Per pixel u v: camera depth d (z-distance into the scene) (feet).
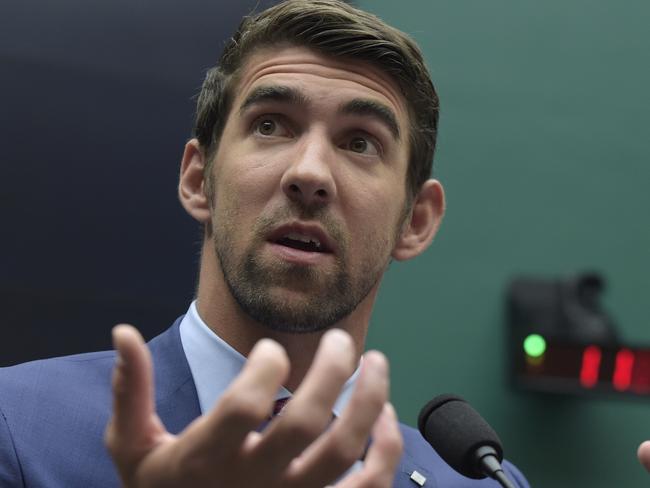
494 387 15.58
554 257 16.02
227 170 6.10
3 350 14.74
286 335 5.96
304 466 3.47
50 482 5.61
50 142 15.23
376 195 6.13
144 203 15.62
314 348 6.08
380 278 6.43
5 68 15.08
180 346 6.47
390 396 15.69
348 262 5.97
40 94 15.24
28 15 15.34
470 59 16.52
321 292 5.84
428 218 7.17
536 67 16.61
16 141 15.05
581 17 16.78
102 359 6.62
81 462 5.74
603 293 15.85
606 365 14.08
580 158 16.38
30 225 15.02
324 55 6.24
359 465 5.61
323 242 5.89
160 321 15.52
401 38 6.61
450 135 16.29
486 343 15.72
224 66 6.76
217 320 6.28
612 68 16.66
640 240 16.11
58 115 15.31
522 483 7.41
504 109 16.46
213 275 6.36
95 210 15.37
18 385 6.07
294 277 5.77
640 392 13.88
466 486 6.93
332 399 3.40
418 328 15.89
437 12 16.55
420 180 7.04
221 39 16.17
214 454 3.39
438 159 16.21
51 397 6.04
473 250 16.05
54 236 15.14
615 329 14.43
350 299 6.01
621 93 16.60
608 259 16.05
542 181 16.26
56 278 15.10
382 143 6.28
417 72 6.65
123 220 15.49
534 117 16.47
